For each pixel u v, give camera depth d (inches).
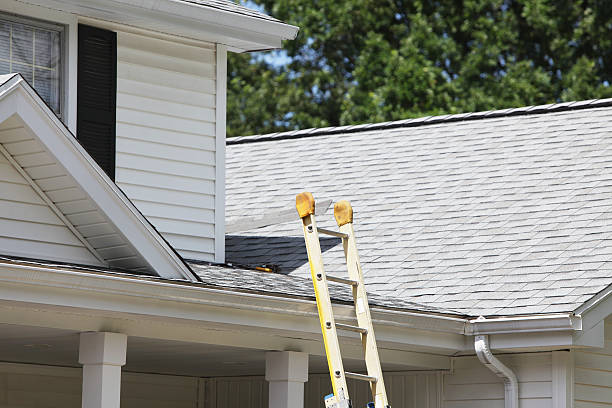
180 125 778.8
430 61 1984.5
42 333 603.5
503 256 774.5
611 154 884.6
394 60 1979.6
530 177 885.8
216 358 736.3
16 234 603.5
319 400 829.8
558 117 980.6
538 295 707.4
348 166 1001.5
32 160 599.8
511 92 1931.6
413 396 772.6
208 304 571.5
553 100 1975.9
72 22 732.0
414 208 888.9
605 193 824.9
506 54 2073.1
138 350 693.9
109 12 731.4
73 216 617.0
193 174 780.0
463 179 915.4
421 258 804.6
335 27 2119.8
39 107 582.9
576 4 2014.0
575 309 674.2
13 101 575.2
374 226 876.0
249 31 792.3
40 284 511.8
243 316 593.6
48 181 606.2
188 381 893.2
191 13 759.7
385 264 810.2
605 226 776.3
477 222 836.6
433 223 855.7
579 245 758.5
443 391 759.7
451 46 2022.6
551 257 753.0
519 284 729.6
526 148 938.7
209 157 789.9
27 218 607.8
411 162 974.4
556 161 899.4
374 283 784.9
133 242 606.2
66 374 818.2
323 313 586.6
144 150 759.1
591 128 941.8
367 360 604.4
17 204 605.6
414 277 778.8
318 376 832.3
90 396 585.0
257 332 618.5
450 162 953.5
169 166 769.6
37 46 721.0
